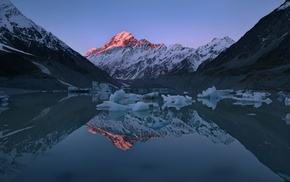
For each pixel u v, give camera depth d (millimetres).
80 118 13055
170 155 6180
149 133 9180
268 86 51156
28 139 7957
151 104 21250
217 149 6797
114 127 10461
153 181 4469
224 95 40906
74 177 4660
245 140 7922
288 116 12523
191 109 18156
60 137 8320
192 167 5262
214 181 4477
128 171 4992
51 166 5285
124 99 27500
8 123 11156
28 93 41781
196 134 8992
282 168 5164
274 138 8242
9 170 5047
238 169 5152
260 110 17188
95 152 6434
